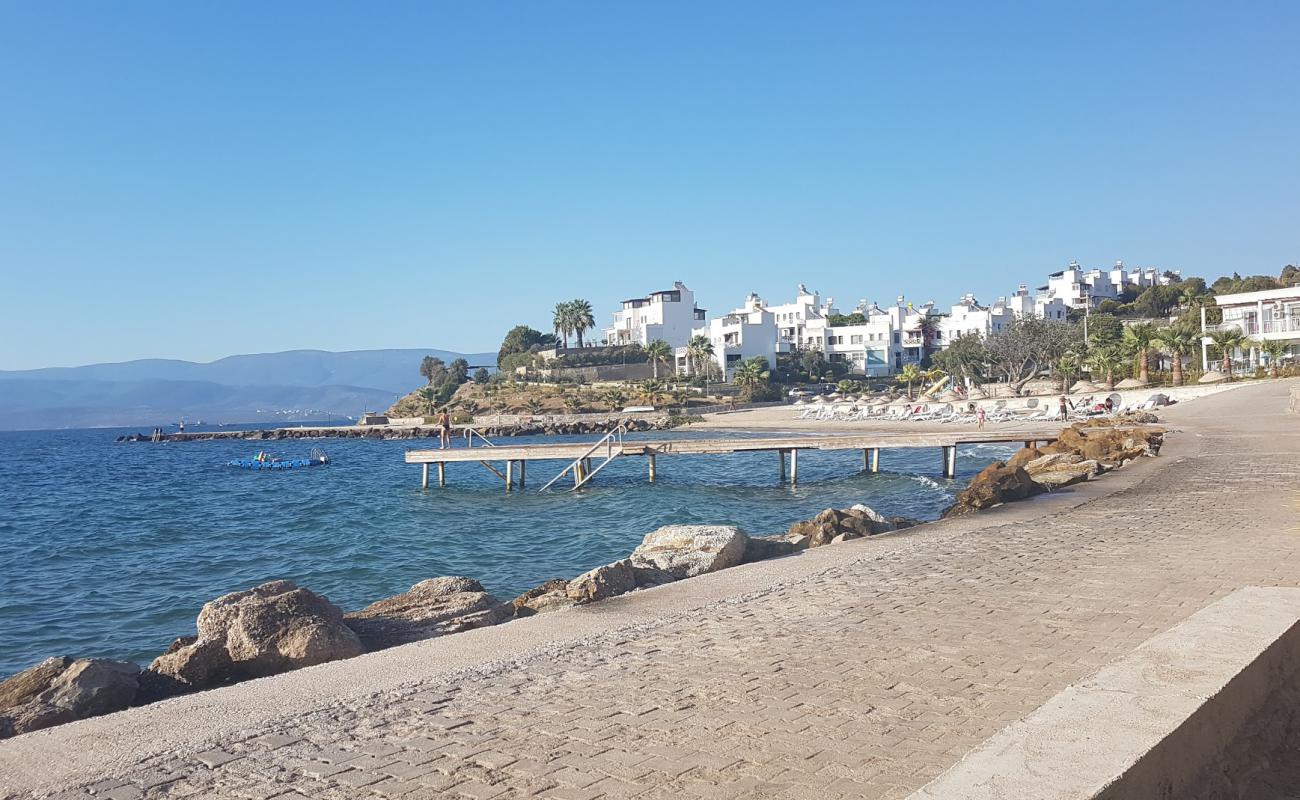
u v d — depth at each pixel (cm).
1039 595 953
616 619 963
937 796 308
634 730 594
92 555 2783
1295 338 7875
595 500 4097
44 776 564
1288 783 416
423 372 16675
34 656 1566
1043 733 364
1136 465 2534
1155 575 1022
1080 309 14275
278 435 14600
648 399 12275
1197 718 385
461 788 510
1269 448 2828
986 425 6969
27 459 10175
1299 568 1015
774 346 13938
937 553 1273
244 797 520
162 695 898
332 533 3203
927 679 675
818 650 778
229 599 993
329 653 939
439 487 4941
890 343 14138
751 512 3403
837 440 4344
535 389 13538
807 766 514
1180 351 8062
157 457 10106
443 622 1104
